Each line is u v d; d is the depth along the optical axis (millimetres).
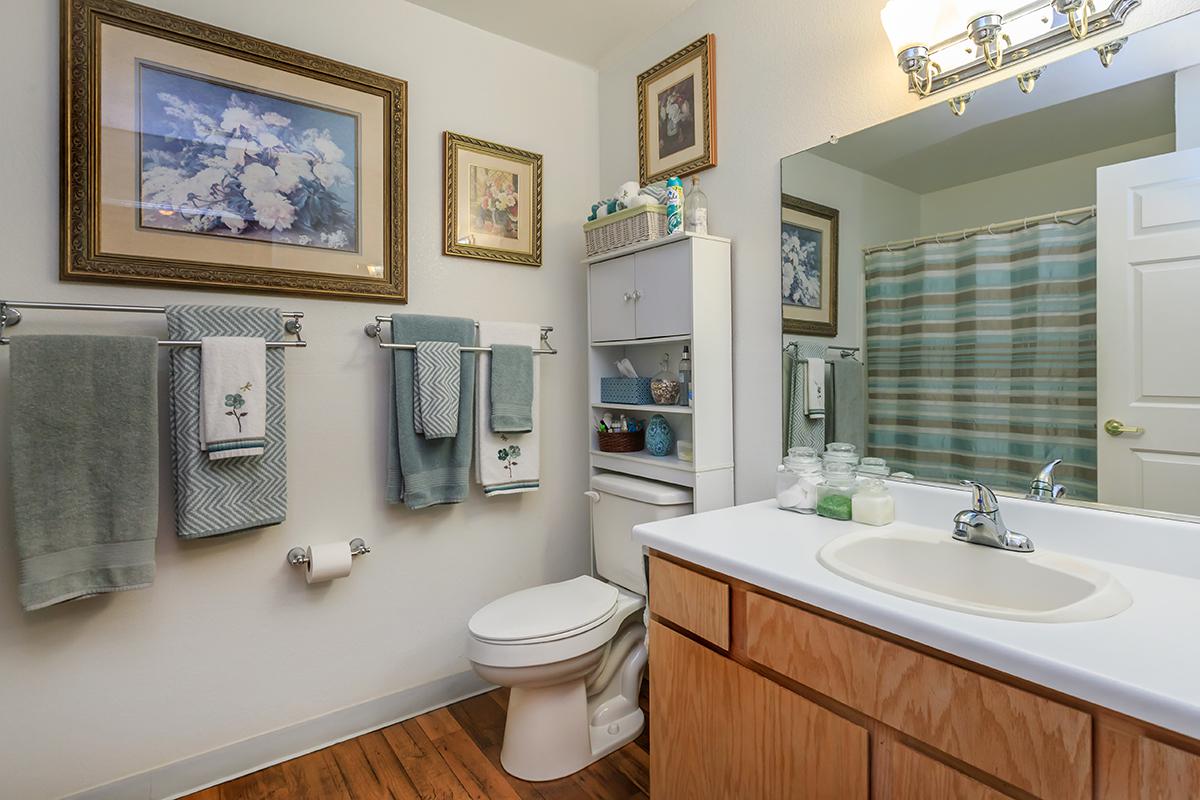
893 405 1465
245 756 1715
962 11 1260
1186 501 1030
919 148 1406
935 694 833
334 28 1864
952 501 1323
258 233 1726
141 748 1580
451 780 1672
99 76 1510
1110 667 693
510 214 2236
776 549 1192
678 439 2131
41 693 1463
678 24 2094
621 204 2057
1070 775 705
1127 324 1094
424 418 1865
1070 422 1168
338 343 1878
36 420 1364
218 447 1541
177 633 1627
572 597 1816
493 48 2205
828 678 973
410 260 2012
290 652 1798
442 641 2092
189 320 1561
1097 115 1129
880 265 1488
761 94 1806
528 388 2113
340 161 1857
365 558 1932
